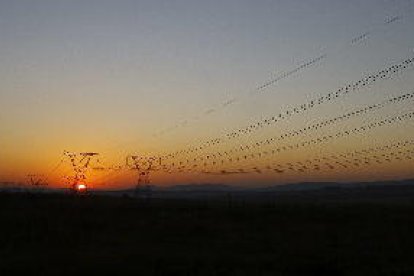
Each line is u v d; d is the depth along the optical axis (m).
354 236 38.72
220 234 41.47
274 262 27.81
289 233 41.69
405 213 56.34
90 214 54.25
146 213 56.66
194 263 27.02
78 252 31.45
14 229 41.94
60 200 67.25
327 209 59.62
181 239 38.44
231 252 31.55
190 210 58.91
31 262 27.39
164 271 25.11
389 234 39.34
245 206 62.41
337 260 28.22
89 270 25.14
